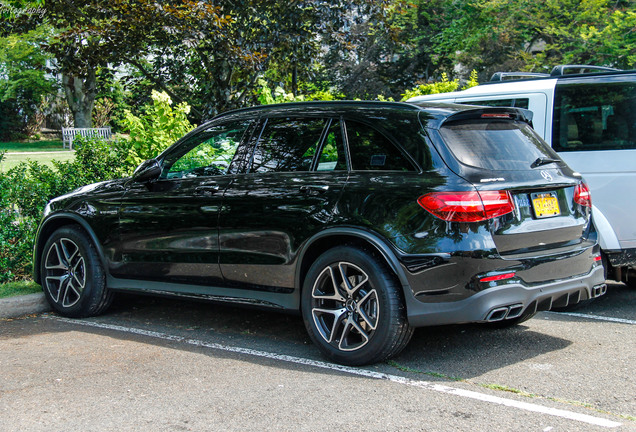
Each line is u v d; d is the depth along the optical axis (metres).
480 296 4.08
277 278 4.83
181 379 4.28
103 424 3.55
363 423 3.52
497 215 4.18
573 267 4.56
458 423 3.51
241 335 5.42
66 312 6.05
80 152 8.09
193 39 11.12
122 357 4.79
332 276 4.52
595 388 4.04
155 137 8.27
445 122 4.39
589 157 6.14
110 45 12.06
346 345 4.51
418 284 4.16
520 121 4.91
